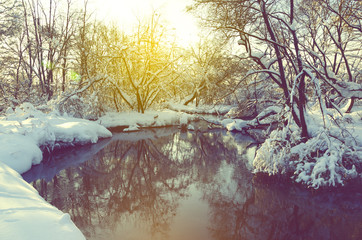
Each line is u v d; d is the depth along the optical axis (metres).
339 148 8.61
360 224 5.75
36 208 3.99
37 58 22.58
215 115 30.30
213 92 14.34
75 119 16.34
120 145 14.59
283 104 9.24
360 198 7.15
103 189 8.04
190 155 12.79
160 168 10.54
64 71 22.83
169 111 26.84
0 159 7.87
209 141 16.17
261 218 6.08
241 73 12.71
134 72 23.94
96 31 21.36
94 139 14.80
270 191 7.84
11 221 3.22
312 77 8.76
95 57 21.39
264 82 15.35
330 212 6.36
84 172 9.71
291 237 5.19
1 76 21.55
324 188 7.90
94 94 19.70
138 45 22.38
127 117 21.80
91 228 5.61
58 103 17.64
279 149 9.21
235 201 7.16
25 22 21.67
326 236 5.28
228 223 5.87
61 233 3.20
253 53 11.12
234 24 9.78
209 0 9.05
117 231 5.48
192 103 36.25
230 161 11.57
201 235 5.27
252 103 15.59
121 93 22.36
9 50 20.88
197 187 8.27
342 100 15.11
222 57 12.45
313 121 11.03
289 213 6.38
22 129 10.58
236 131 19.78
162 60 24.00
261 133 18.06
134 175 9.55
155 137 17.27
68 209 6.56
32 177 8.92
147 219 6.02
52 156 11.61
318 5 10.55
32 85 21.77
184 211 6.52
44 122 11.68
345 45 13.08
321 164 7.99
